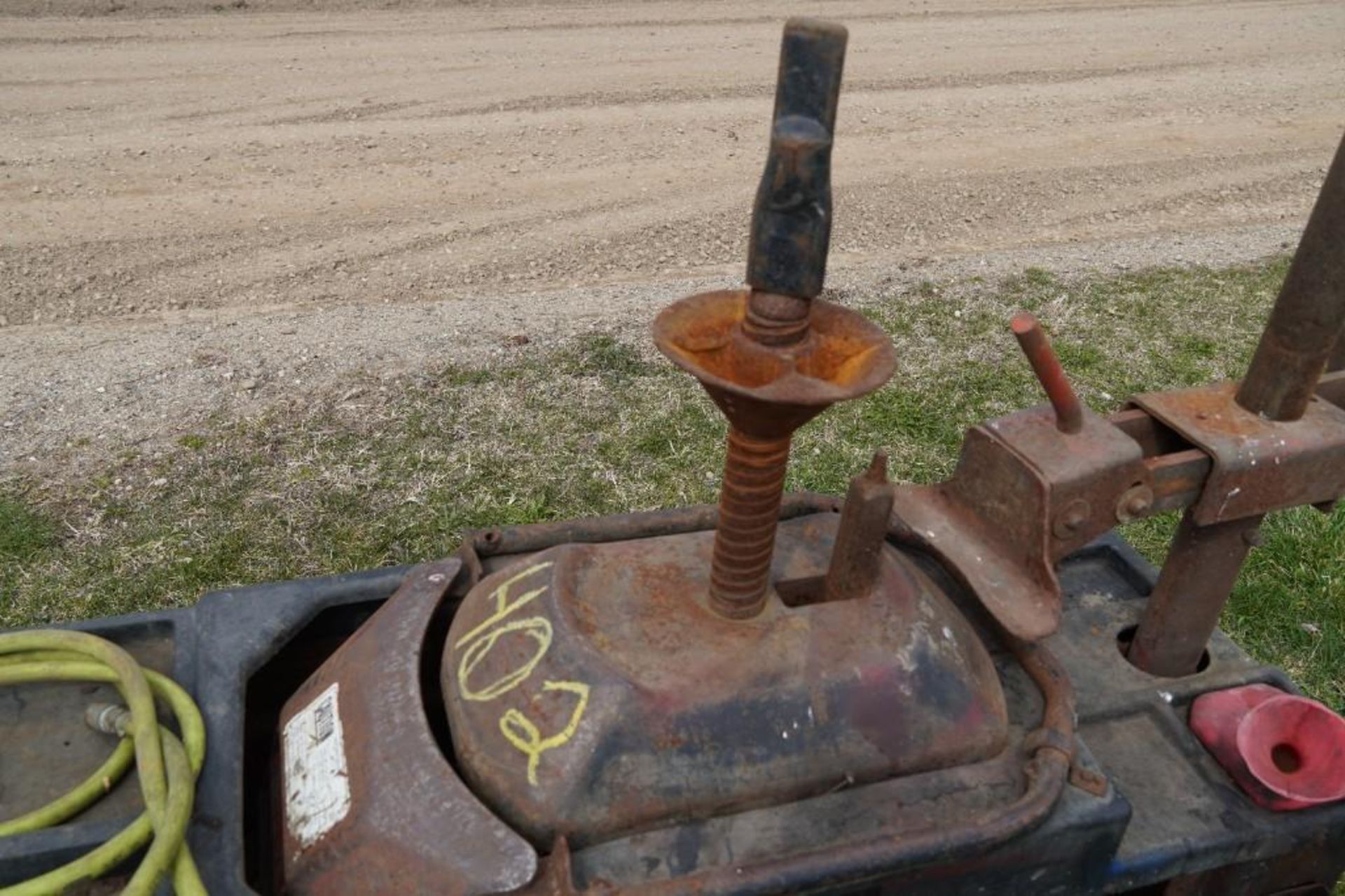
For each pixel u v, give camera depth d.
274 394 3.88
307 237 5.41
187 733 1.66
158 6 8.95
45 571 3.01
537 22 9.13
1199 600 2.00
